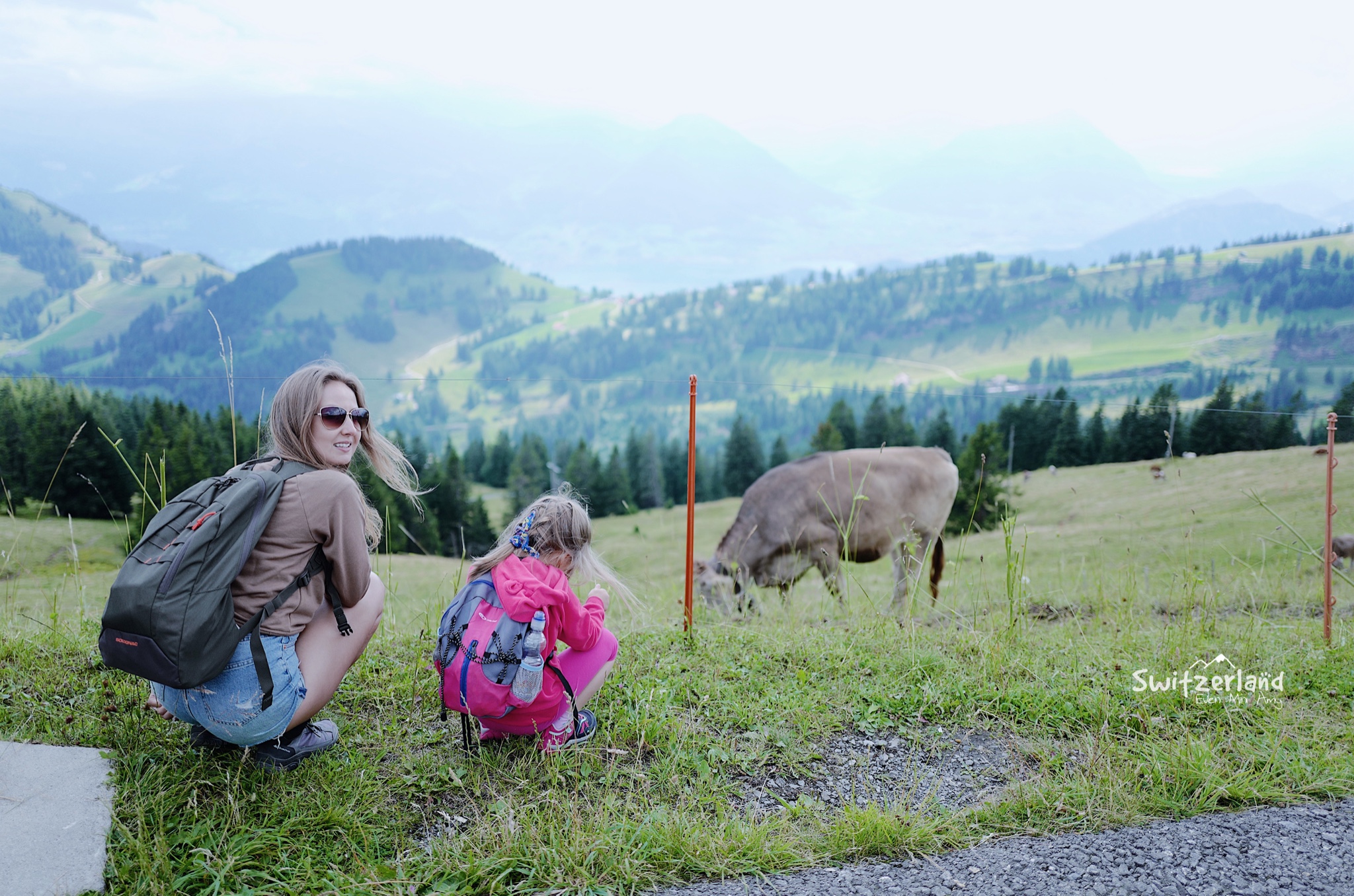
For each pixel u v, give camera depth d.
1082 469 45.22
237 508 2.64
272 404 3.00
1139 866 2.87
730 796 3.39
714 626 5.52
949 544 21.41
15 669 4.00
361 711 3.85
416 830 3.05
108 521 41.19
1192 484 36.16
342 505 2.86
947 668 4.64
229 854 2.75
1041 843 3.04
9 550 5.20
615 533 55.00
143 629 2.47
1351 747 3.76
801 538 7.93
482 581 3.32
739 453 84.12
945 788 3.49
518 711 3.37
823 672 4.61
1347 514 25.31
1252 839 3.04
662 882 2.81
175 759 3.21
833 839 3.03
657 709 3.95
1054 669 4.71
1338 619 6.20
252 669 2.76
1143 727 3.97
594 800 3.26
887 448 8.33
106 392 63.78
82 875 2.57
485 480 99.25
